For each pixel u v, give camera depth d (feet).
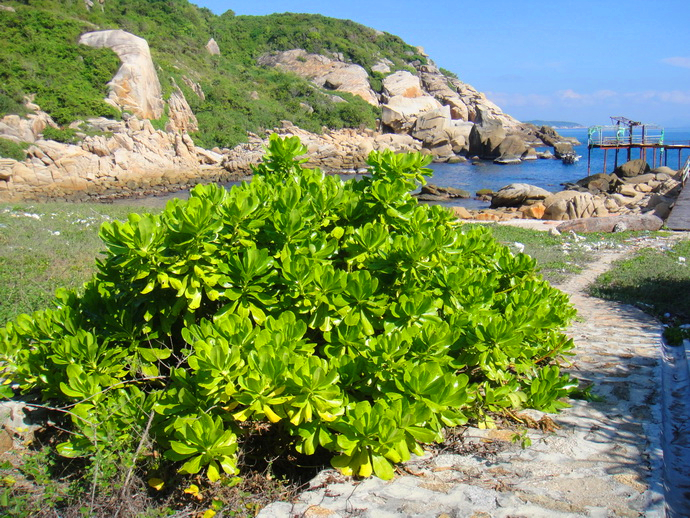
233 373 10.33
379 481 10.69
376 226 12.51
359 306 11.80
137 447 11.35
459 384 11.18
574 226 55.98
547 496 10.00
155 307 12.25
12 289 25.23
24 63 150.51
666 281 30.60
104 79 159.94
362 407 10.30
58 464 12.55
